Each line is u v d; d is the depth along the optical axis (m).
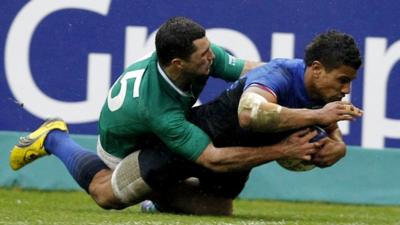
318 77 19.70
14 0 29.91
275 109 19.42
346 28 29.91
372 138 29.72
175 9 29.88
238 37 29.81
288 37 29.81
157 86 20.53
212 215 22.06
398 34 29.80
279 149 20.19
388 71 29.70
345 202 29.75
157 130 20.59
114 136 21.52
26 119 29.83
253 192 29.75
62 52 30.02
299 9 29.88
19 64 29.94
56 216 20.56
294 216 24.08
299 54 29.69
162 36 20.19
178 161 20.92
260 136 20.39
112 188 21.41
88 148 29.66
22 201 26.59
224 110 20.67
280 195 29.73
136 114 20.75
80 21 29.98
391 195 29.72
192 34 20.16
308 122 19.44
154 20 29.80
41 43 30.02
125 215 21.17
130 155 21.38
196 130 20.56
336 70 19.50
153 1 29.88
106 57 29.83
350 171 29.81
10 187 29.73
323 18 29.91
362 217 25.22
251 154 20.27
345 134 29.72
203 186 21.81
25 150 23.69
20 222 19.09
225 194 21.95
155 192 21.53
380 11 29.95
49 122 23.53
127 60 29.73
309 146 20.06
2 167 29.75
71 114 29.81
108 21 29.92
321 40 19.61
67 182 29.88
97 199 21.94
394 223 22.78
